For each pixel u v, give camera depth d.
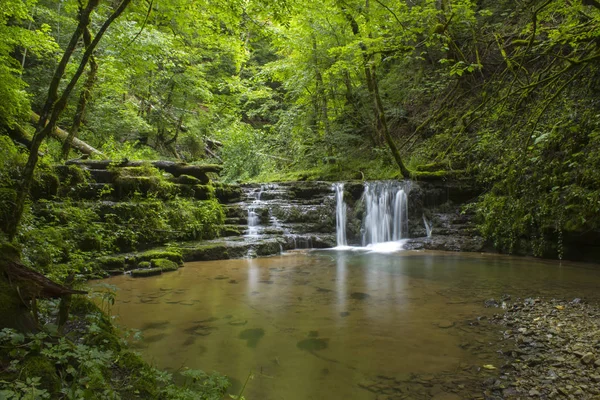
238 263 9.81
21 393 2.40
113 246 9.06
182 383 3.55
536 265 9.30
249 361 4.11
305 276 8.28
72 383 2.55
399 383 3.62
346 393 3.46
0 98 8.36
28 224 7.14
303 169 19.00
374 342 4.62
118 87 14.50
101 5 10.54
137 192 10.70
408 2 14.36
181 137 22.86
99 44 13.27
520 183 10.28
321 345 4.54
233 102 21.03
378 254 11.23
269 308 5.99
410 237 12.79
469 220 12.57
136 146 19.09
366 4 11.99
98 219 9.53
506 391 3.44
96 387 2.61
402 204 12.98
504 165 10.50
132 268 8.72
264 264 9.68
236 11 8.77
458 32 12.94
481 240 11.53
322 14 13.88
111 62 12.55
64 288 3.36
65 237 8.00
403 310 5.87
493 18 13.89
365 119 17.70
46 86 15.39
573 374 3.65
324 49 16.22
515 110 8.32
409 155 15.60
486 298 6.46
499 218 10.75
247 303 6.25
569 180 9.18
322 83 17.56
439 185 13.38
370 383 3.63
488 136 10.99
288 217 13.23
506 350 4.32
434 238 12.27
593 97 9.20
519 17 12.52
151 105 20.11
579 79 9.54
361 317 5.55
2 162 7.81
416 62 16.89
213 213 11.97
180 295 6.72
